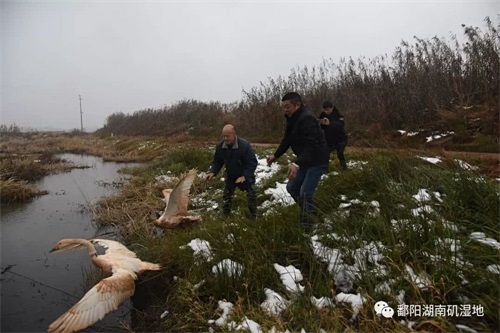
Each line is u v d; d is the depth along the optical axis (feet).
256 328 11.33
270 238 15.17
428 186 17.89
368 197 17.99
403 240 13.62
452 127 36.24
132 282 12.60
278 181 26.30
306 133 15.11
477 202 15.10
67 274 17.47
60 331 10.34
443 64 43.04
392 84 45.65
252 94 63.00
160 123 93.86
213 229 17.02
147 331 12.76
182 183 15.51
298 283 13.21
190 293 13.52
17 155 61.98
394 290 11.84
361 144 36.01
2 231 23.88
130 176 40.73
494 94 37.83
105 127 134.92
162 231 20.76
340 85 52.31
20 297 15.35
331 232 15.14
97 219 24.93
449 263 11.82
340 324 11.12
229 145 19.16
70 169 50.75
